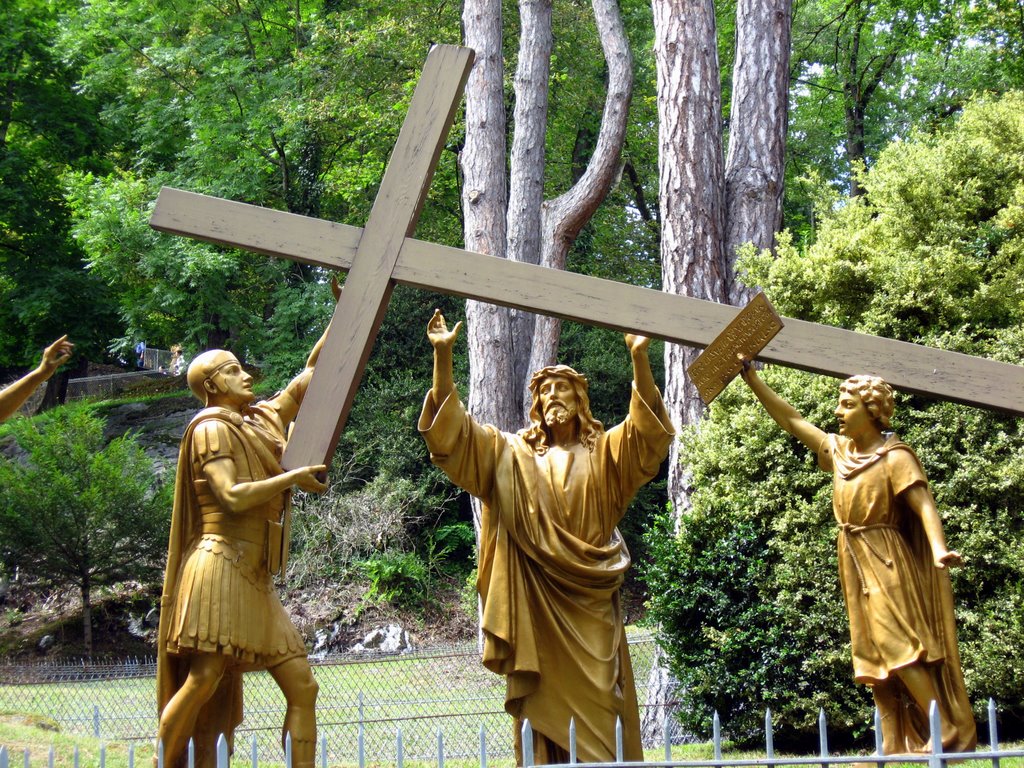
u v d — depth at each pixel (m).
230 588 7.46
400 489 24.44
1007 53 23.34
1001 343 12.37
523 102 20.36
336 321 7.74
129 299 31.30
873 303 13.09
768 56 16.53
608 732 7.68
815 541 12.10
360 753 5.53
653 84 30.78
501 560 7.89
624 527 25.78
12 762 8.98
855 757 5.10
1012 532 11.72
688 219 15.51
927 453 11.98
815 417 12.62
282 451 7.92
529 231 19.94
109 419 30.89
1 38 32.88
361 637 22.34
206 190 28.88
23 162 33.31
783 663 11.98
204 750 7.75
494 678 17.95
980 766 7.50
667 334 7.71
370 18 27.48
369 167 26.48
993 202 14.03
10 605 23.45
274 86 28.70
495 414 19.23
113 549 22.03
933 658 7.30
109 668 19.20
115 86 32.75
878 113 30.34
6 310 34.72
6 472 21.78
